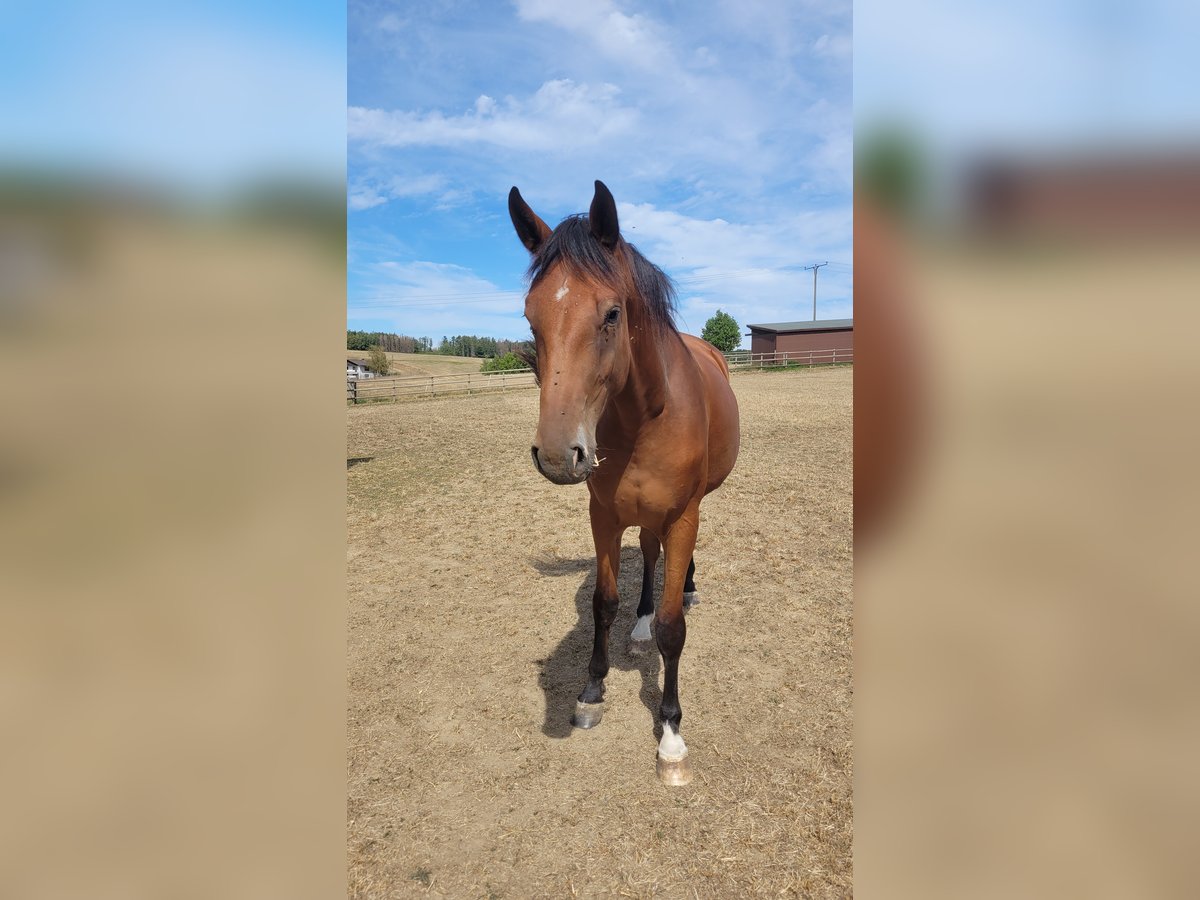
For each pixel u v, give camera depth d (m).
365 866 2.16
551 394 1.79
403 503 7.02
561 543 5.46
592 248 1.91
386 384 25.28
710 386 2.94
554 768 2.63
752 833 2.26
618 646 3.62
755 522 5.70
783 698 3.04
